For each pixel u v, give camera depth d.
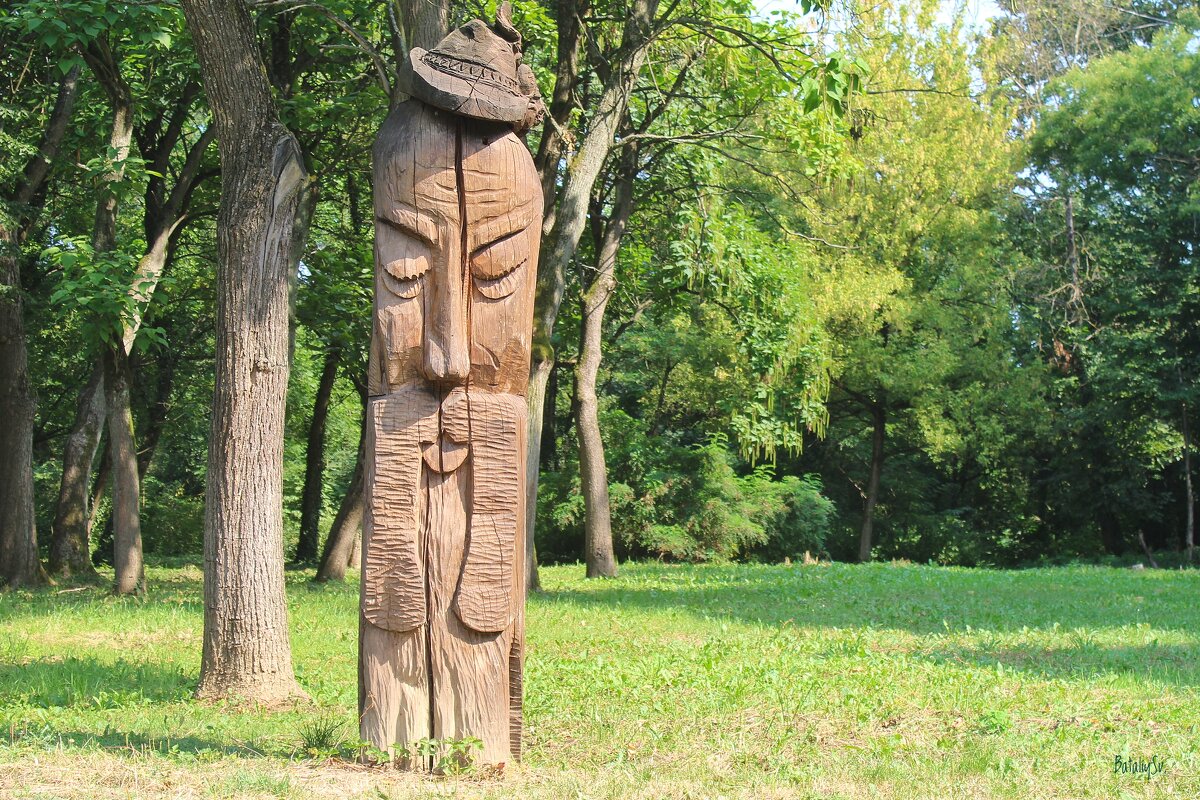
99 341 13.66
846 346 28.62
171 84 16.58
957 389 31.70
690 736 6.64
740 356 23.56
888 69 27.33
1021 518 36.91
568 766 5.80
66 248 13.88
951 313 29.39
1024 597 16.95
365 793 4.83
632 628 12.40
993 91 30.89
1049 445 35.44
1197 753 6.28
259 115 8.29
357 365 19.64
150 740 5.94
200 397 27.23
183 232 20.78
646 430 31.73
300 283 18.39
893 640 11.51
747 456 22.69
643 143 19.36
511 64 5.67
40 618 12.23
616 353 34.91
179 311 23.75
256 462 8.25
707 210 20.08
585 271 21.67
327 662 9.91
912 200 27.94
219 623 8.16
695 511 28.41
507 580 5.45
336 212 21.81
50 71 16.55
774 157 25.58
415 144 5.51
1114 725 7.08
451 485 5.46
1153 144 31.92
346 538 18.77
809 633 12.01
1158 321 32.81
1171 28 35.00
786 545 30.36
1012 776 5.68
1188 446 32.09
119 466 14.98
